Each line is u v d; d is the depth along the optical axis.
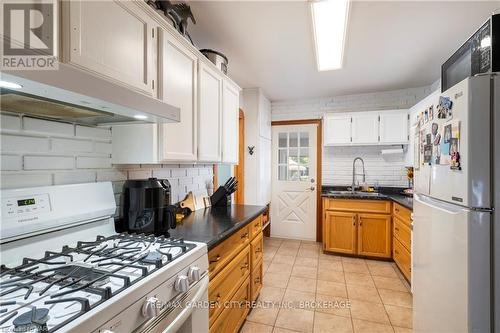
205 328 1.12
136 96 0.93
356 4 1.73
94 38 0.95
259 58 2.58
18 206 0.96
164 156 1.38
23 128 1.05
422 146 1.56
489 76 1.01
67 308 0.65
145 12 1.21
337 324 1.93
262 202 3.84
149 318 0.77
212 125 1.92
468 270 1.04
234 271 1.65
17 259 0.96
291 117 4.21
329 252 3.44
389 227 3.12
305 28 2.01
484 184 1.01
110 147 1.45
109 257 0.97
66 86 0.66
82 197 1.20
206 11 1.79
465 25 1.98
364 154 3.86
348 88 3.59
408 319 1.99
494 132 1.00
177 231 1.48
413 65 2.78
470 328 1.03
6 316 0.62
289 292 2.41
